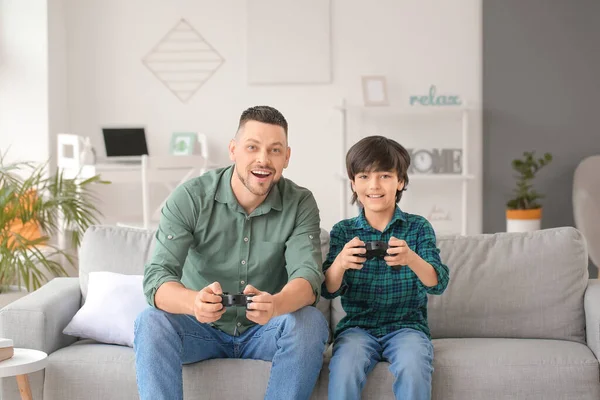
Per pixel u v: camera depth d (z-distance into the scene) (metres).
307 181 5.68
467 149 5.50
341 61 5.62
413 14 5.61
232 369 2.38
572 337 2.67
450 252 2.79
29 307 2.54
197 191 2.51
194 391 2.37
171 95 5.65
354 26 5.61
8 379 2.48
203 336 2.41
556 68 5.59
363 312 2.54
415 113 5.56
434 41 5.61
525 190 5.38
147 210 4.88
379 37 5.61
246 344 2.46
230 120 5.66
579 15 5.57
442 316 2.72
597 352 2.44
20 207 3.93
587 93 5.59
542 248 2.75
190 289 2.49
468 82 5.62
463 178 5.38
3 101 5.24
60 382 2.45
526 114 5.61
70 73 5.62
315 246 2.48
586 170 5.24
